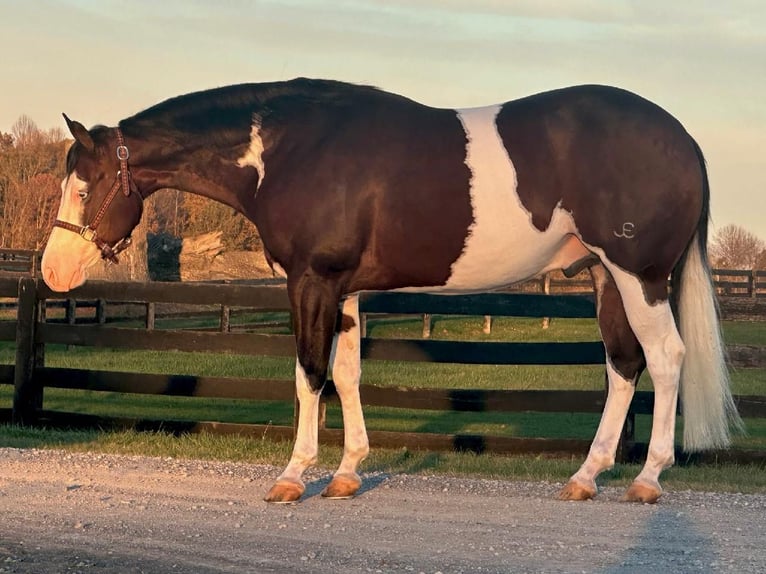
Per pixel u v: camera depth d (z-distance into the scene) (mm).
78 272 6137
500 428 10664
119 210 6145
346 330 6176
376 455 7871
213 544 4879
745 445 9164
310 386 5887
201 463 7117
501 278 5996
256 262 38750
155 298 8805
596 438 6176
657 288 5793
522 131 5801
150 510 5578
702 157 5926
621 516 5539
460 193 5758
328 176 5812
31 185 47688
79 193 6066
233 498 5945
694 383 5945
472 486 6441
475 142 5812
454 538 5031
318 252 5816
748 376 15711
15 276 22281
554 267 6125
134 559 4609
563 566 4539
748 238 47344
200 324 22031
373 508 5727
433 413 11898
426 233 5801
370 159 5809
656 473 5941
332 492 5977
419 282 6000
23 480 6340
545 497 6102
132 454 7590
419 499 5996
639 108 5773
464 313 8359
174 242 37156
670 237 5738
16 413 9031
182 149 6129
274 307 8609
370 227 5832
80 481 6336
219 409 11453
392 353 8344
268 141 6043
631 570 4480
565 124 5758
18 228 46312
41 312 9172
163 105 6254
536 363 8188
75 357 16344
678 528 5273
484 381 14281
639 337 5855
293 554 4715
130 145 6105
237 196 6203
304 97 6105
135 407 11445
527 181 5746
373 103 6023
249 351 8672
